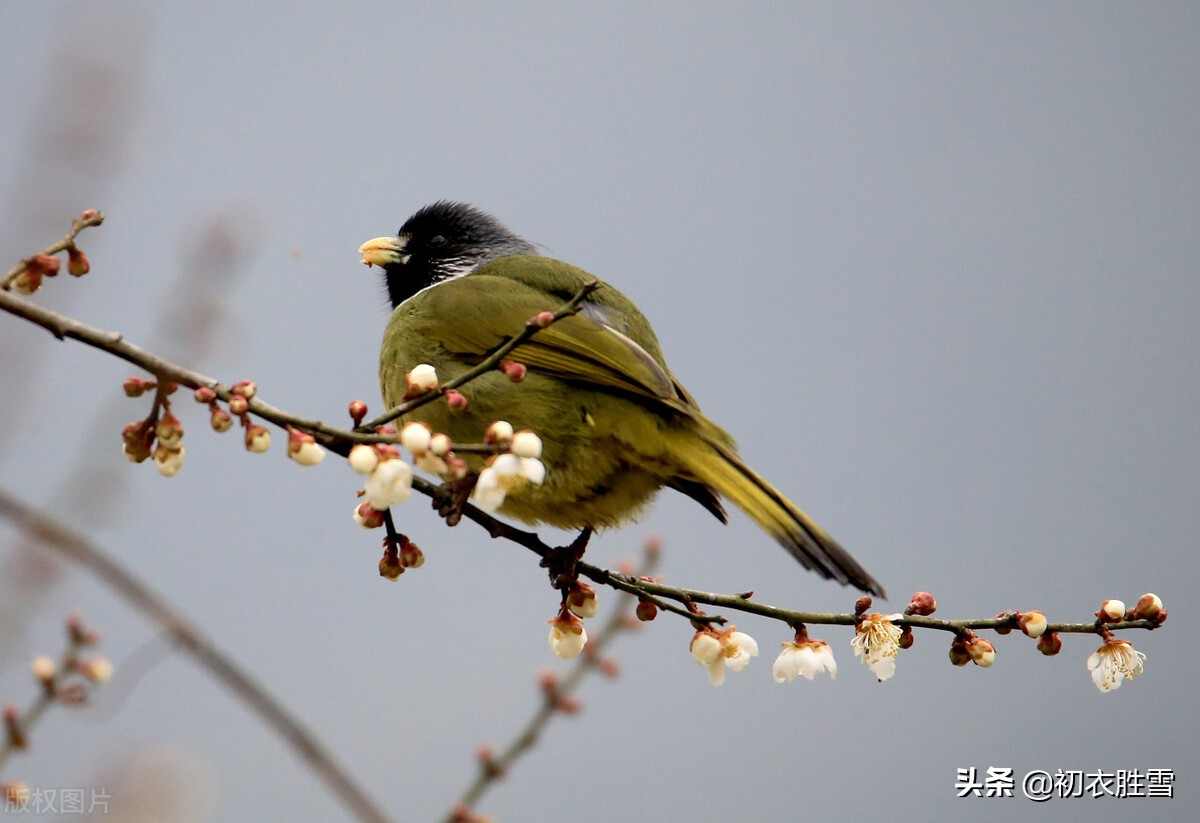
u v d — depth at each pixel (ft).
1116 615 25.12
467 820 25.84
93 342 21.25
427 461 21.58
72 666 21.70
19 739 21.35
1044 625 25.12
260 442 21.12
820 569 26.78
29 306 21.09
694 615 26.66
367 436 21.56
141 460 21.77
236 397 21.24
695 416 30.50
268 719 17.88
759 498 28.25
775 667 25.62
